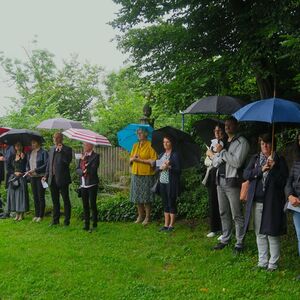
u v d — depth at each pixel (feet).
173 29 25.93
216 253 20.72
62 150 27.81
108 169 51.29
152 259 20.48
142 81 28.86
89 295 16.34
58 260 20.39
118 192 38.22
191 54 26.07
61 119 30.94
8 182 30.71
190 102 26.30
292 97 25.11
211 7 24.09
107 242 23.57
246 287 16.53
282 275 17.52
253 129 26.11
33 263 20.04
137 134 28.19
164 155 25.71
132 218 29.17
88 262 20.15
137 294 16.33
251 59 22.00
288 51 20.99
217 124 22.84
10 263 20.15
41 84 95.66
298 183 16.65
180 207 28.35
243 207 22.97
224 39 25.59
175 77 26.55
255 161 18.47
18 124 49.24
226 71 23.63
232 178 20.22
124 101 68.18
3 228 27.76
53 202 28.17
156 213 28.84
